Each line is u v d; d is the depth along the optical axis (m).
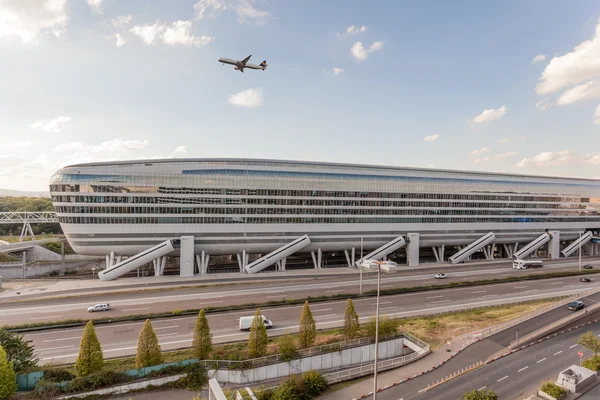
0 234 123.88
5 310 53.38
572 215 120.50
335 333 45.19
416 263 97.25
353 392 32.22
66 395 30.80
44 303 56.84
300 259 103.25
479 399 26.30
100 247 74.62
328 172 89.44
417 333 45.66
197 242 79.75
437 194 100.75
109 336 44.12
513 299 63.28
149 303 57.38
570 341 42.91
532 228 114.56
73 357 38.69
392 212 96.00
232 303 57.50
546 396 30.02
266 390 31.66
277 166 85.50
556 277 81.88
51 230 130.50
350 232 92.12
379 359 41.84
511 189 110.62
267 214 84.31
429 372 35.72
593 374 32.78
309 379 32.69
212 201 79.94
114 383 32.38
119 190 74.19
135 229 75.62
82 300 58.56
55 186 72.12
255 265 80.56
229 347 41.03
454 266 95.81
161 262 78.25
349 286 69.69
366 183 92.75
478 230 107.12
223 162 81.44
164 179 76.69
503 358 38.53
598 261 108.94
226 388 33.88
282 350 37.66
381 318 45.19
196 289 66.25
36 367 33.91
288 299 58.78
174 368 34.44
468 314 53.97
